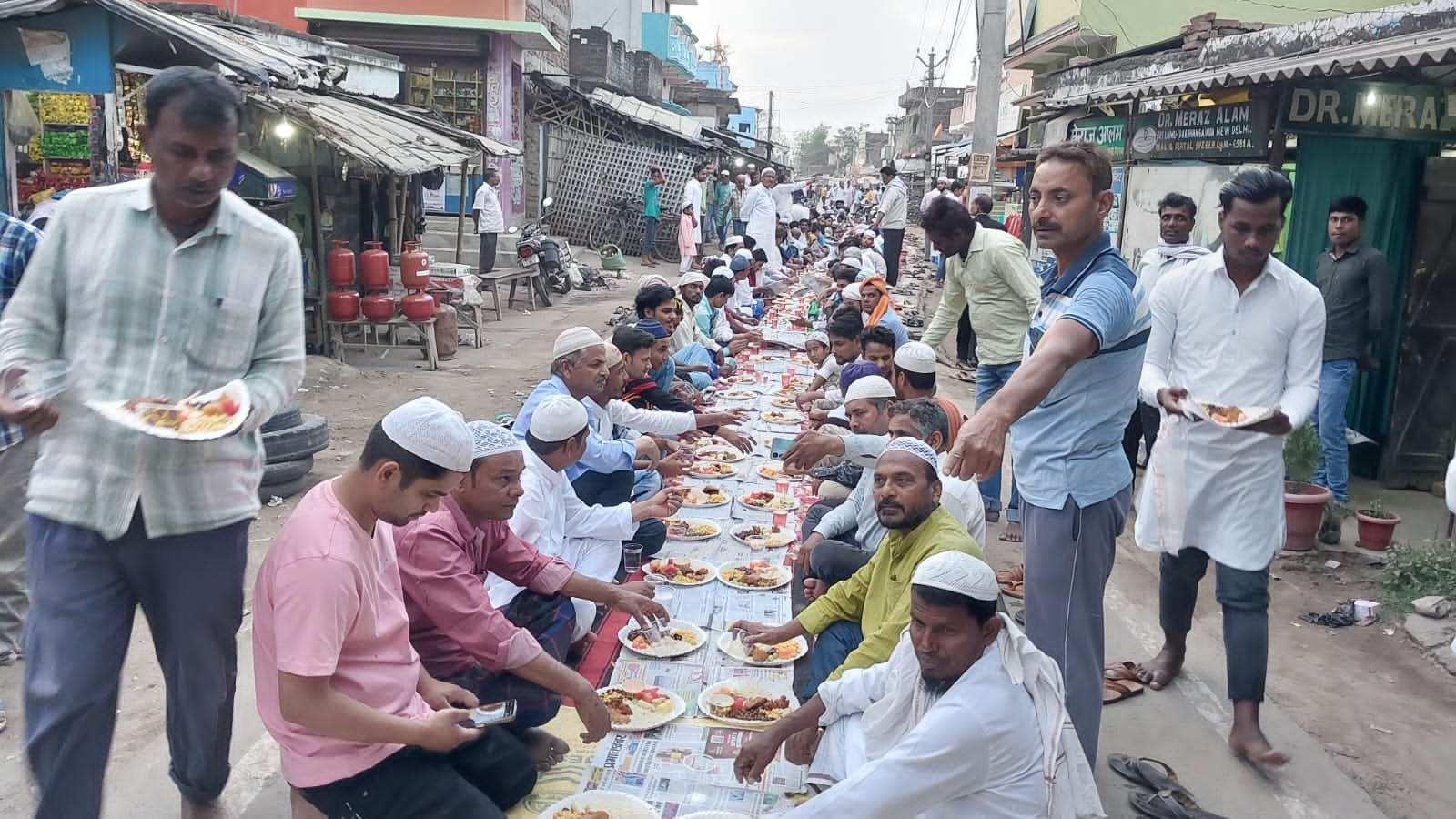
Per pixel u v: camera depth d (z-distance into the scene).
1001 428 2.52
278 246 3.02
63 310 2.89
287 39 11.84
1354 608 5.44
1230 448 4.14
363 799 2.84
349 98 12.77
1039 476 3.40
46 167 8.06
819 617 3.87
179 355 2.89
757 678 4.18
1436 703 4.57
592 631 4.61
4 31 7.23
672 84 41.78
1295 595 5.72
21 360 2.79
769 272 17.75
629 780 3.46
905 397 5.57
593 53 26.39
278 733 2.84
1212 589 5.87
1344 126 6.98
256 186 9.36
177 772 3.28
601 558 4.73
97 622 2.88
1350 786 3.92
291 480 6.76
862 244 18.59
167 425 2.63
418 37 18.25
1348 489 7.30
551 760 3.54
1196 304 4.40
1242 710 4.05
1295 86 6.87
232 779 3.68
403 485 2.71
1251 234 4.17
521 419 5.09
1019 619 5.10
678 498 4.87
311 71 9.88
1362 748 4.19
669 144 24.80
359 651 2.84
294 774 2.85
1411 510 7.08
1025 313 6.25
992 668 2.63
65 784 2.89
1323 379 6.71
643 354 6.61
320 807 2.89
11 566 4.27
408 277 11.12
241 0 17.56
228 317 2.92
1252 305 4.27
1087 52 17.64
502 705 3.00
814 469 5.84
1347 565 6.12
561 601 4.07
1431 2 6.38
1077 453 3.35
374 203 12.20
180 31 7.43
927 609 2.59
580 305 16.83
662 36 38.59
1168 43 10.31
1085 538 3.35
